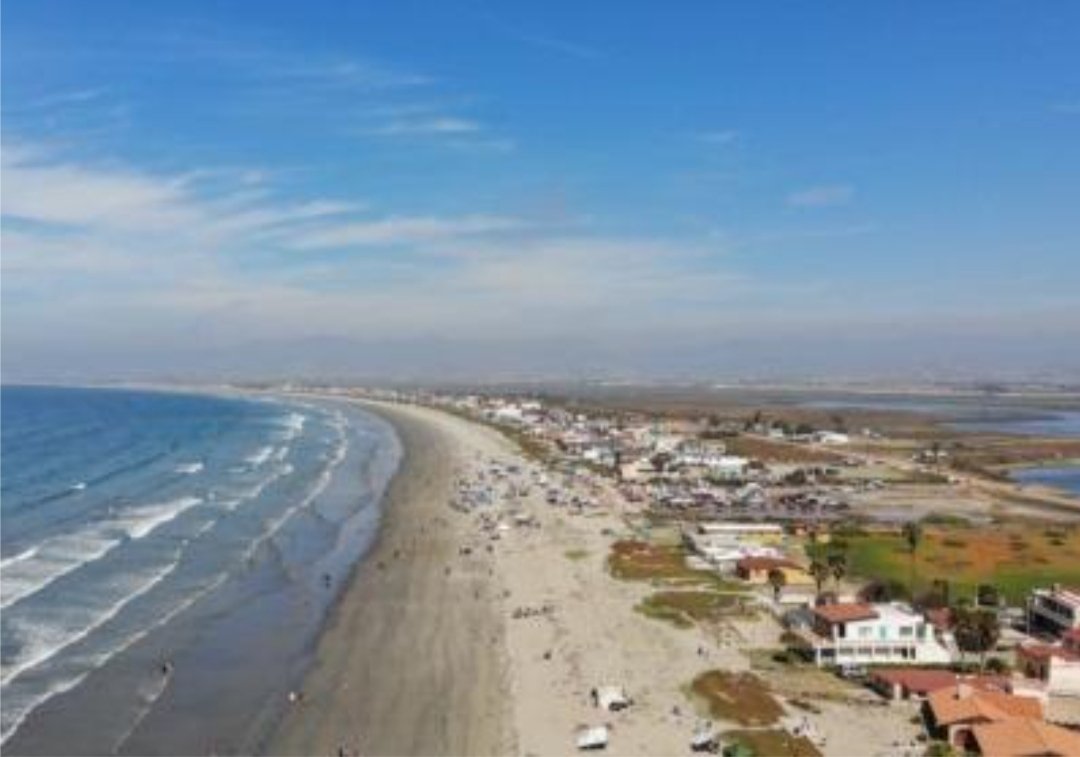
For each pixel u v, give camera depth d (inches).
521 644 4384.8
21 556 5905.5
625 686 3853.3
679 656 4212.6
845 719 3526.1
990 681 3782.0
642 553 6190.9
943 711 3393.2
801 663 4151.1
